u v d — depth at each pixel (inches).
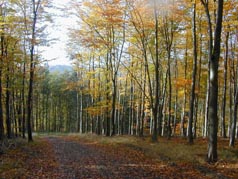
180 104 1918.1
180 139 990.4
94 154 650.2
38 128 2965.1
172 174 425.1
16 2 833.5
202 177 404.5
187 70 1228.5
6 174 408.5
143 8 836.0
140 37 902.4
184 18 882.8
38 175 418.0
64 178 401.1
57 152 690.2
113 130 1167.0
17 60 844.0
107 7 866.1
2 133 784.9
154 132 895.7
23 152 651.5
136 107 1780.3
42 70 1558.8
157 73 900.6
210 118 520.7
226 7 744.3
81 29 973.8
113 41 1043.3
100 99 1494.8
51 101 2999.5
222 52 1084.5
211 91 518.3
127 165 501.4
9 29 814.5
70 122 3031.5
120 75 1441.9
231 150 644.7
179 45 1106.7
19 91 1299.2
